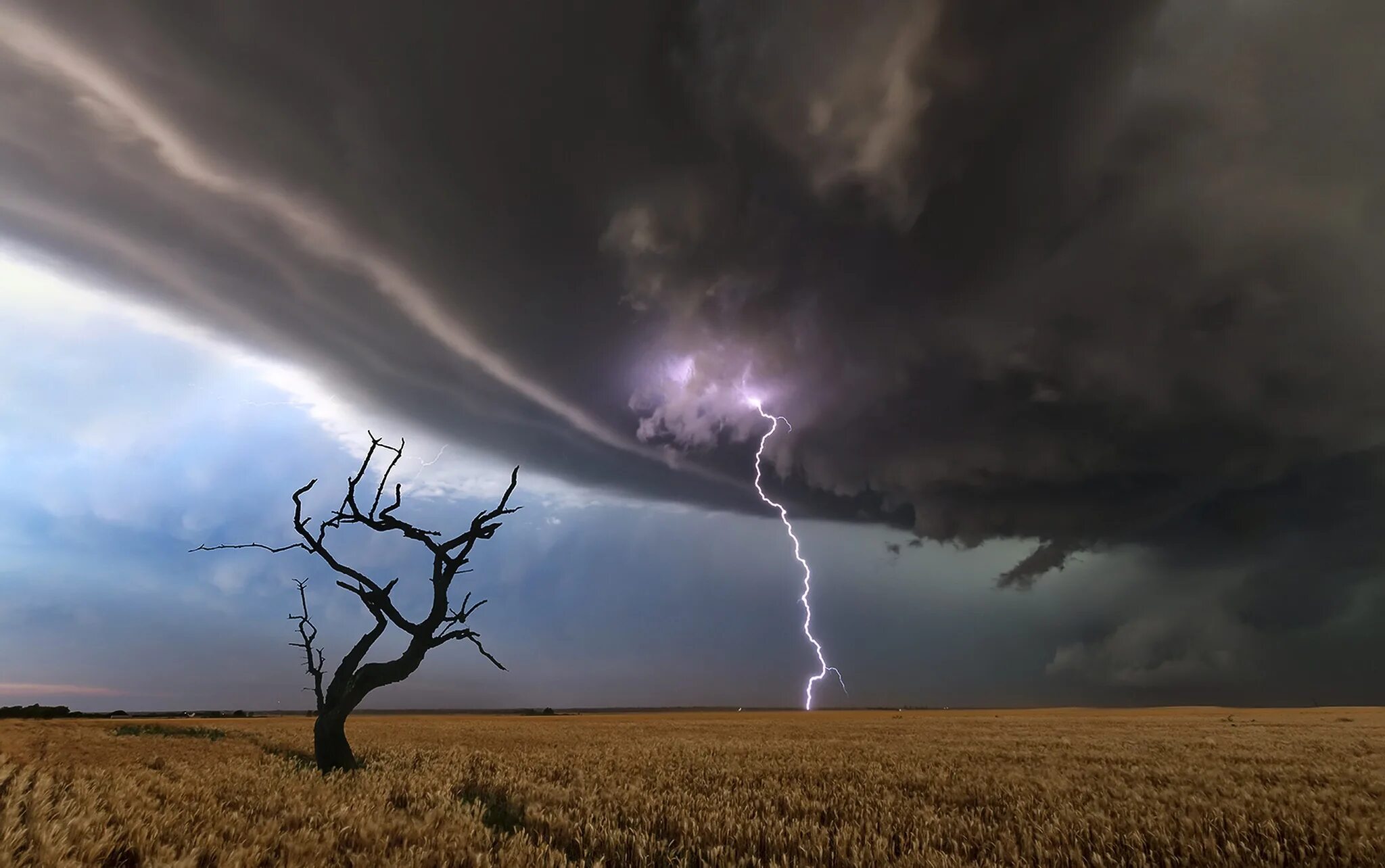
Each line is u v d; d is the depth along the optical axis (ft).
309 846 22.29
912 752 72.54
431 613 51.34
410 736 106.93
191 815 26.68
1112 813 34.27
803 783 46.42
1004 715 254.06
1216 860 26.76
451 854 22.81
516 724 174.40
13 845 19.71
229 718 247.91
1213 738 96.32
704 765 56.80
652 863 25.72
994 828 30.89
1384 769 55.21
